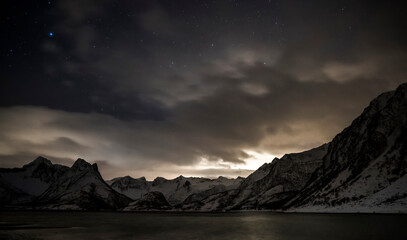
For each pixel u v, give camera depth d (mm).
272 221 105812
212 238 57281
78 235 65562
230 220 125250
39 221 121875
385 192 132000
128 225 98188
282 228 75562
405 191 124000
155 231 74375
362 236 53031
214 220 129375
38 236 64062
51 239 58625
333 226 73688
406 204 113625
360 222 79938
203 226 90438
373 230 60781
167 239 56938
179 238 58344
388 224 70812
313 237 55125
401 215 99750
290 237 56344
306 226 78188
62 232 72500
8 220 128500
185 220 133375
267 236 58875
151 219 148000
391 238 49312
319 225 78938
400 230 59094
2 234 67812
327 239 51500
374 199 131375
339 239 50562
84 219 144750
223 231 71375
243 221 113625
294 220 105688
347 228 67125
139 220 136500
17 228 84812
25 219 138375
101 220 134375
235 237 58281
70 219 143250
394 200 121188
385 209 116125
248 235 61406
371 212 118688
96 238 59938
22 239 59031
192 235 63562
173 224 103000
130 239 57656
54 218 152500
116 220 135125
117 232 72188
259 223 97938
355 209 131000
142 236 62688
